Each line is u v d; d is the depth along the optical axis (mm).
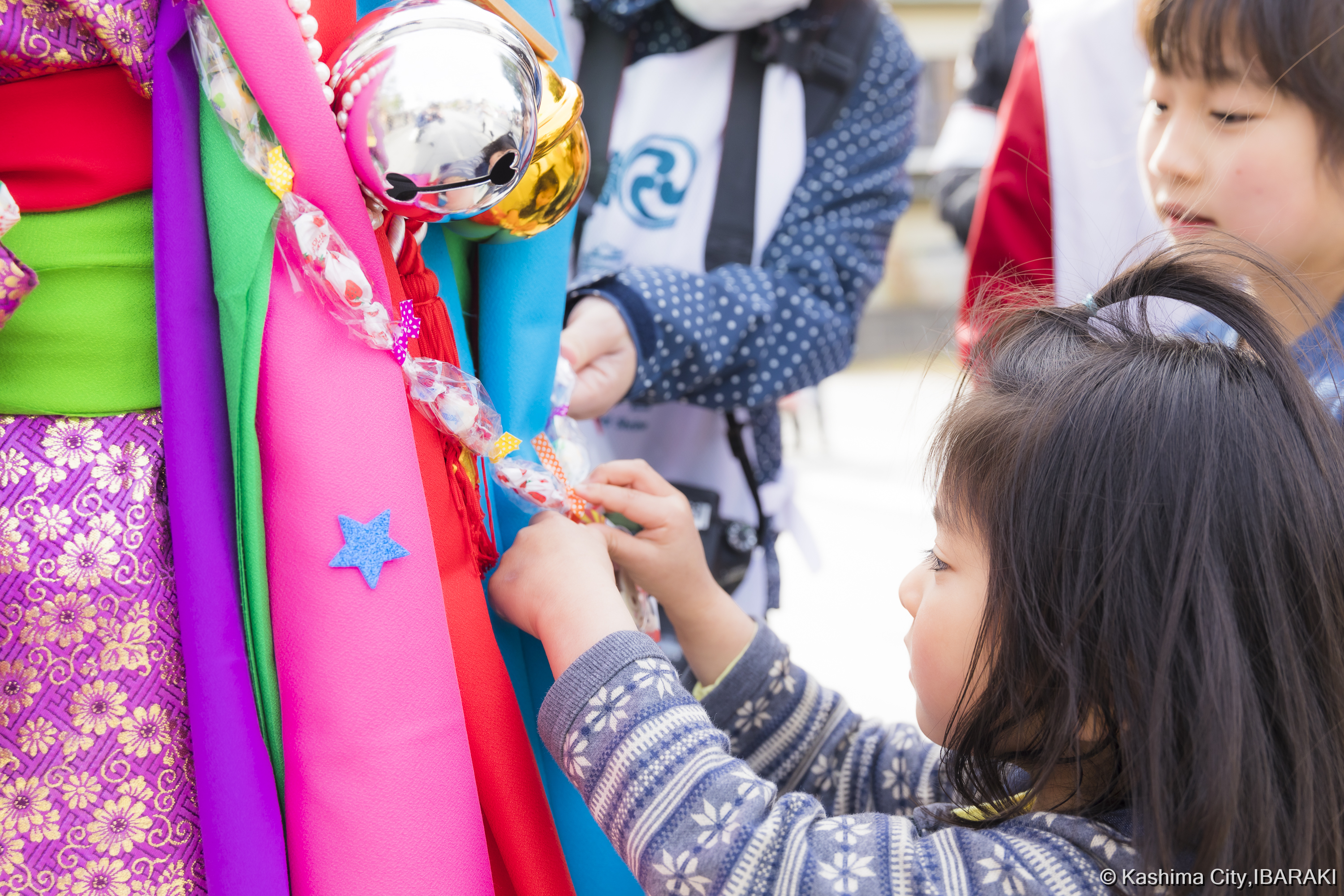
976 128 2053
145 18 535
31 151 539
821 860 608
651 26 1264
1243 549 603
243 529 553
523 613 672
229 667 542
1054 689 626
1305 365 844
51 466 549
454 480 619
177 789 561
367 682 538
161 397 551
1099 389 647
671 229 1239
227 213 535
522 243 686
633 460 842
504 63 531
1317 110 870
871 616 3000
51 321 548
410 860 537
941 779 801
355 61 529
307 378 540
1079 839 615
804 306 1179
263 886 536
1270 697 593
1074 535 624
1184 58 914
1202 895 573
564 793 715
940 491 711
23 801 545
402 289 598
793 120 1230
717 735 647
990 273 1383
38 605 542
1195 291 701
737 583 1294
